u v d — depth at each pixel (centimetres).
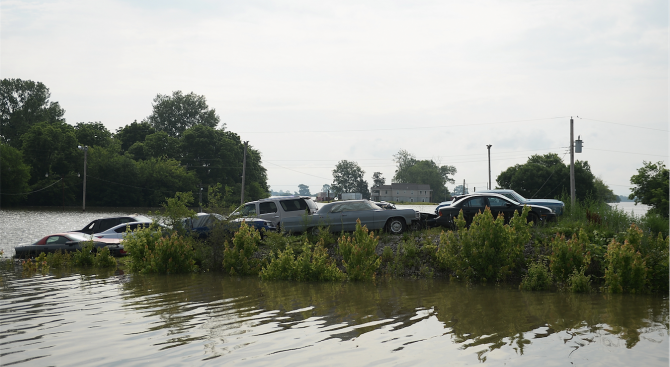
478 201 1897
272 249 1562
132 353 668
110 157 9056
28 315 898
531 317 877
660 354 660
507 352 671
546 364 623
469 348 689
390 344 708
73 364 623
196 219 1773
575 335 755
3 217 5309
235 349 686
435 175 16312
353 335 757
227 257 1485
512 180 5625
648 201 3928
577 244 1230
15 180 8175
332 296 1093
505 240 1292
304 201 1948
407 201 15112
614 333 766
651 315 891
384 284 1272
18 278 1394
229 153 9456
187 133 9469
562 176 5384
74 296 1098
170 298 1072
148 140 9975
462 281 1309
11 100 10456
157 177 8981
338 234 1800
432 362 629
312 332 775
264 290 1178
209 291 1166
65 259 1773
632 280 1113
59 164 8788
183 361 634
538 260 1297
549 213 1859
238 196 9006
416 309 948
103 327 809
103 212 6956
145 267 1507
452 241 1370
